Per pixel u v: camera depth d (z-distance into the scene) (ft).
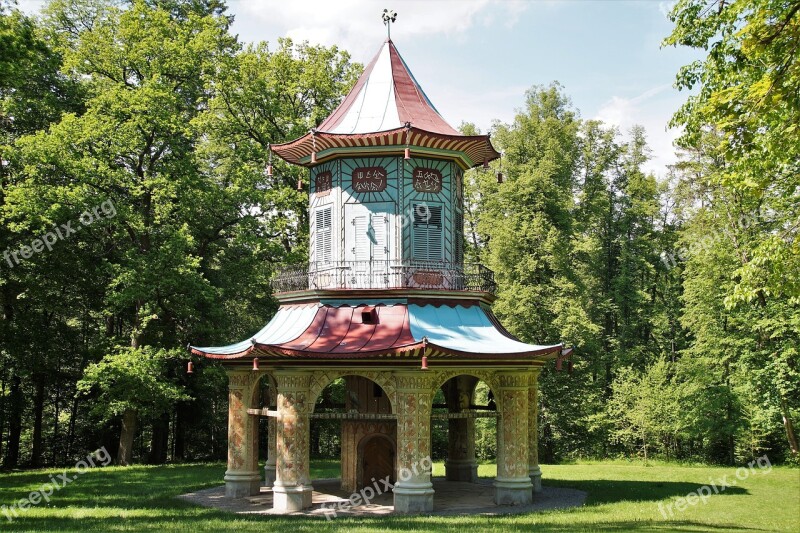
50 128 135.33
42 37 149.38
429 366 82.48
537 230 172.45
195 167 148.15
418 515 78.64
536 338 173.58
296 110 159.12
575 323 168.14
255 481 95.30
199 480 114.83
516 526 68.95
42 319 160.45
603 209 213.87
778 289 73.51
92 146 139.74
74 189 132.46
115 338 150.51
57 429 186.50
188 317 161.48
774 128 65.05
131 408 143.23
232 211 155.02
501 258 176.86
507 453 88.02
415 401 82.07
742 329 163.12
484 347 85.10
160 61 146.00
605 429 189.67
